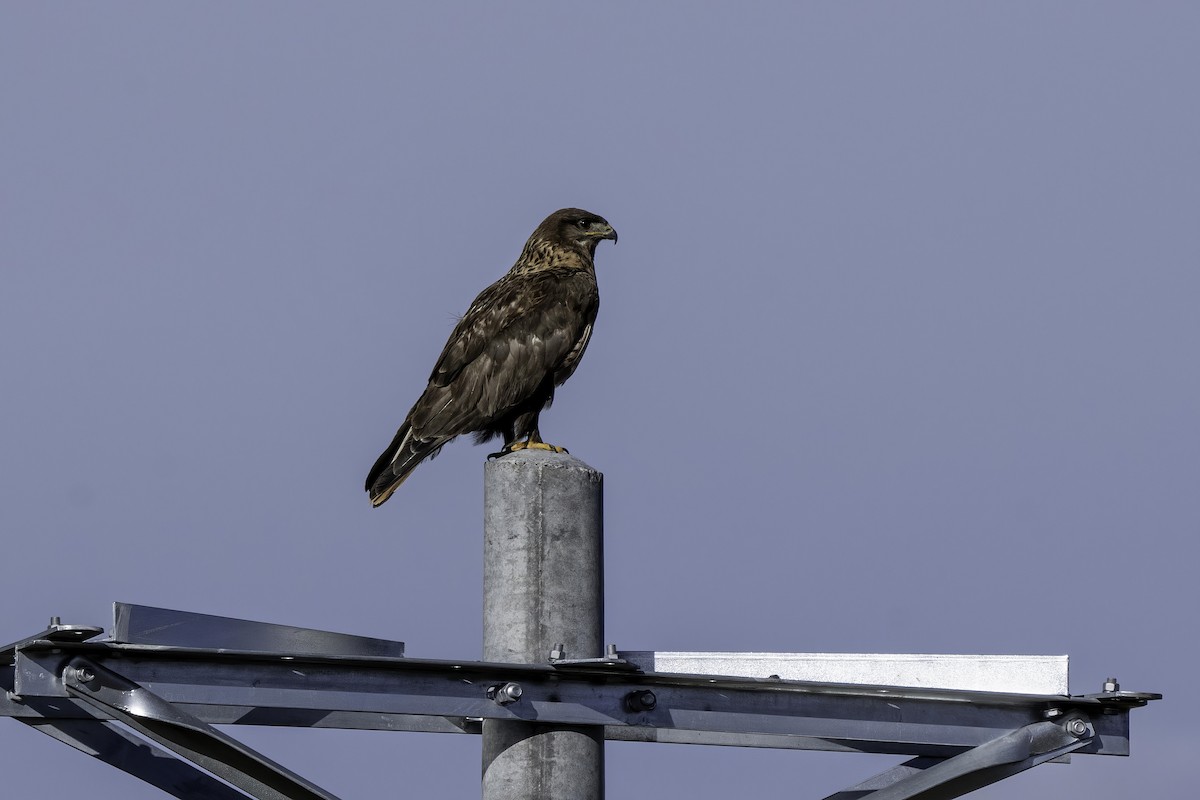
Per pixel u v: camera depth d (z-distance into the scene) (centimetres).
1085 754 1098
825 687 1045
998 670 1098
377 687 959
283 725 1145
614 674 1009
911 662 1109
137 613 947
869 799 1070
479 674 984
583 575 1074
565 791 1039
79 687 897
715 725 1029
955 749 1138
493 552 1080
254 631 998
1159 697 1075
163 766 1073
